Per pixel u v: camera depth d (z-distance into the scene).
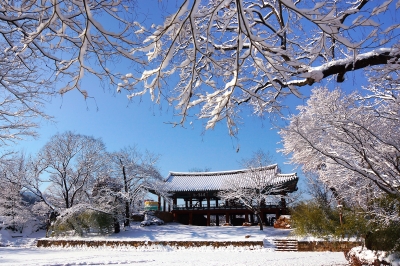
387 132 9.41
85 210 30.53
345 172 11.16
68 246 26.62
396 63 5.18
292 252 20.97
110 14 4.71
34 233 38.06
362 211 11.14
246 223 36.88
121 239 26.75
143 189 37.31
